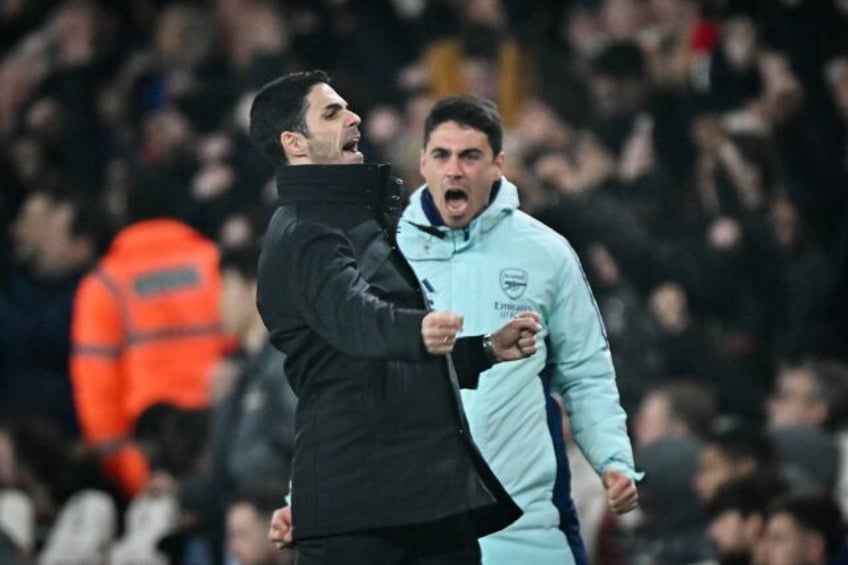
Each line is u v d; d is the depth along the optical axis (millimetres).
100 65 53062
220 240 45625
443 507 19812
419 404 19922
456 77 45906
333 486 19828
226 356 38219
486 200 23000
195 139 49312
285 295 19812
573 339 22984
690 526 31750
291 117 20328
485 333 22766
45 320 43688
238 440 32719
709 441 30719
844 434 33875
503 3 47281
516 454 22641
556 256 23000
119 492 37812
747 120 39562
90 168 51719
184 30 51500
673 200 39906
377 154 44281
